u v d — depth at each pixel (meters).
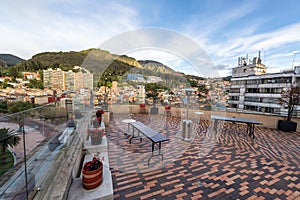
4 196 1.06
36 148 1.47
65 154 2.00
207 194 1.78
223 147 3.40
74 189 1.52
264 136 4.32
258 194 1.80
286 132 4.80
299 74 13.77
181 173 2.25
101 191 1.52
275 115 5.39
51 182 1.43
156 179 2.07
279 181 2.09
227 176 2.19
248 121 4.24
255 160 2.75
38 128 1.55
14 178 1.13
